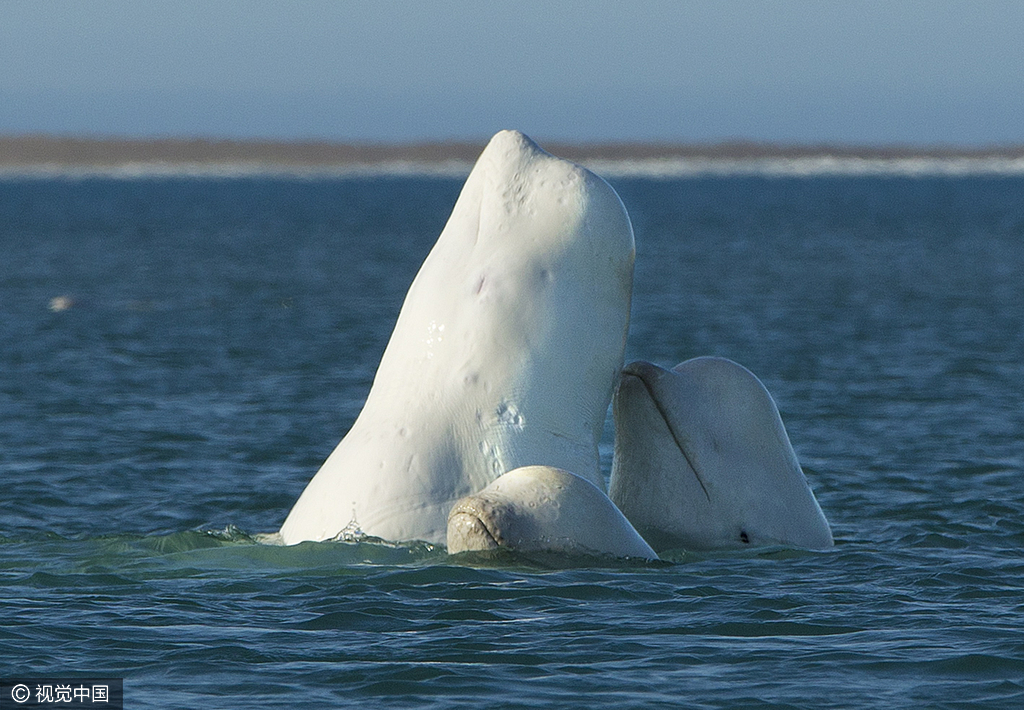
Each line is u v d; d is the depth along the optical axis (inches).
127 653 1487.5
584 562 1647.4
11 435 3326.8
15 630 1560.0
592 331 1662.2
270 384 4350.4
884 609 1664.6
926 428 3427.7
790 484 1801.2
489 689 1392.7
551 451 1658.5
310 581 1700.3
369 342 5590.6
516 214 1686.8
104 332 5979.3
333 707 1346.0
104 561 1845.5
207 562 1802.4
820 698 1376.7
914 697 1378.0
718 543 1760.6
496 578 1631.4
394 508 1664.6
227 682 1407.5
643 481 1765.5
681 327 6063.0
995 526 2256.4
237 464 2962.6
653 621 1587.1
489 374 1662.2
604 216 1665.8
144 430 3410.4
